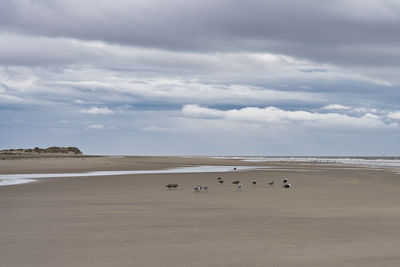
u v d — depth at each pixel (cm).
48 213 2191
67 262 1180
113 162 10362
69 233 1623
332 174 6262
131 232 1645
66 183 4472
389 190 3722
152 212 2231
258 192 3541
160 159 14312
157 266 1133
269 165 10744
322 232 1634
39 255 1266
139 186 4131
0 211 2273
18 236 1565
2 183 4472
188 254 1275
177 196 3169
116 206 2509
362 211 2247
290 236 1558
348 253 1272
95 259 1214
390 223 1834
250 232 1641
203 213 2192
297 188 3956
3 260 1206
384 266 1111
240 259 1207
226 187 4097
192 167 9156
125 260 1200
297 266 1121
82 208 2408
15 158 10894
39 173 6488
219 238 1523
